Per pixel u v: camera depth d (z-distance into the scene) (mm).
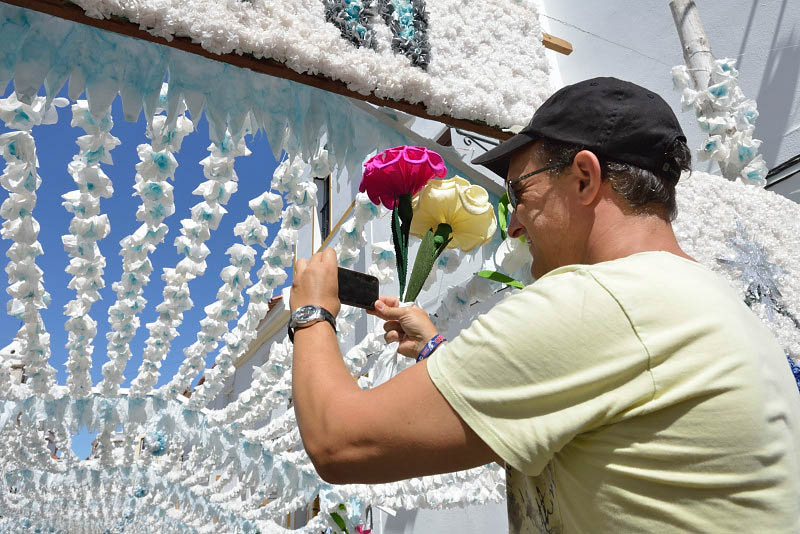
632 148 886
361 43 1852
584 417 710
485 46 2184
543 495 803
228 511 4215
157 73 1642
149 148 1941
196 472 3668
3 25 1472
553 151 938
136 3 1446
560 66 5078
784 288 2486
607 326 730
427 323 1208
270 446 3316
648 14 4406
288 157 2006
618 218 889
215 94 1719
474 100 2021
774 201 2707
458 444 753
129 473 3982
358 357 2795
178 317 2592
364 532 4184
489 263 2338
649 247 865
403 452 763
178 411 3125
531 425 721
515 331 746
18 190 1816
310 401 854
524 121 2135
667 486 696
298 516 5492
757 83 3652
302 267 1045
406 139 2105
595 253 896
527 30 2355
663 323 731
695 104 2980
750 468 685
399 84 1873
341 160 1959
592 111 906
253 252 2428
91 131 1796
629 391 712
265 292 2471
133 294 2400
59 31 1533
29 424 2904
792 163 3254
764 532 666
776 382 755
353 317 2654
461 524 5766
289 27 1684
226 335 2717
